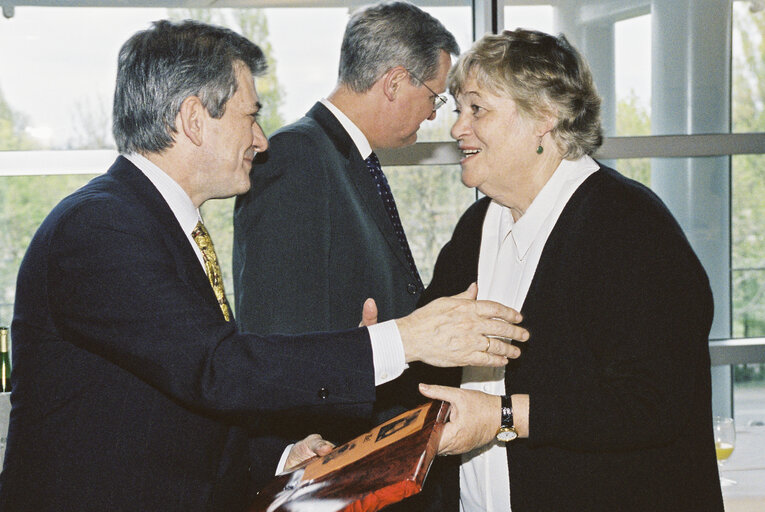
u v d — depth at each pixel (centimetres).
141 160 153
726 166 356
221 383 136
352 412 143
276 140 215
